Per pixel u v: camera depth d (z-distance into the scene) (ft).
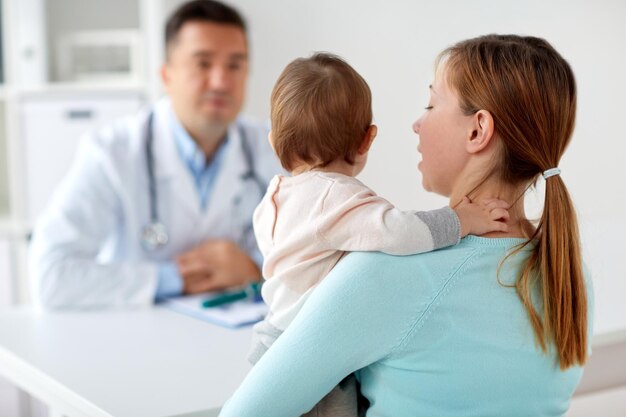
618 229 5.50
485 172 2.93
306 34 7.14
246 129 6.72
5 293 8.73
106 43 9.00
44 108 8.59
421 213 2.77
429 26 6.05
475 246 2.81
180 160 6.33
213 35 6.12
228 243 5.97
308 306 2.74
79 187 6.06
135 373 3.96
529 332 2.81
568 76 2.96
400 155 6.03
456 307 2.73
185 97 6.18
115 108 8.64
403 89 6.10
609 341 4.24
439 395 2.76
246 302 5.41
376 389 2.83
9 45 8.87
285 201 3.00
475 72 2.88
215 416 3.48
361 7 6.46
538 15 5.72
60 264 5.57
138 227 6.23
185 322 4.99
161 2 8.29
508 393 2.82
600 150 5.74
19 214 8.71
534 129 2.86
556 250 2.86
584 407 4.49
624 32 5.75
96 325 4.97
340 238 2.79
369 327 2.67
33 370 4.07
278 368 2.72
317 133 3.00
